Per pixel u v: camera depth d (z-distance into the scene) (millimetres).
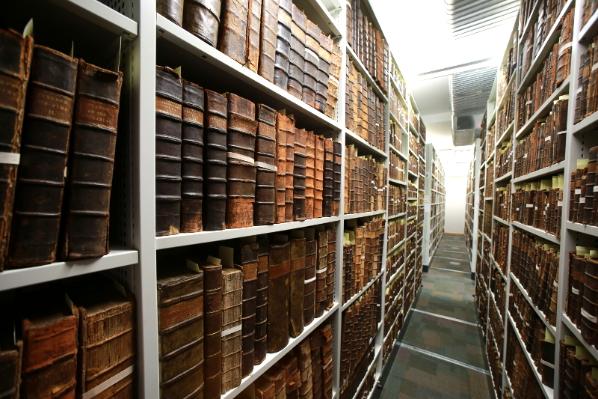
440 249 7250
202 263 670
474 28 2145
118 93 451
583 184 827
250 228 731
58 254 410
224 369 676
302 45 942
